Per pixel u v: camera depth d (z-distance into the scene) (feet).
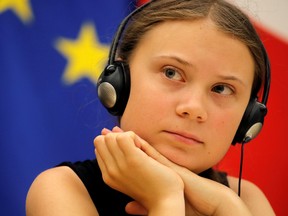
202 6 5.50
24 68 8.94
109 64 5.76
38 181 5.63
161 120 5.24
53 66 9.18
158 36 5.41
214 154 5.44
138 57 5.54
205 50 5.22
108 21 9.57
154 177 5.15
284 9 10.71
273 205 10.49
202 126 5.28
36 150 8.95
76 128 9.30
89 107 9.36
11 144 8.80
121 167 5.19
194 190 5.43
